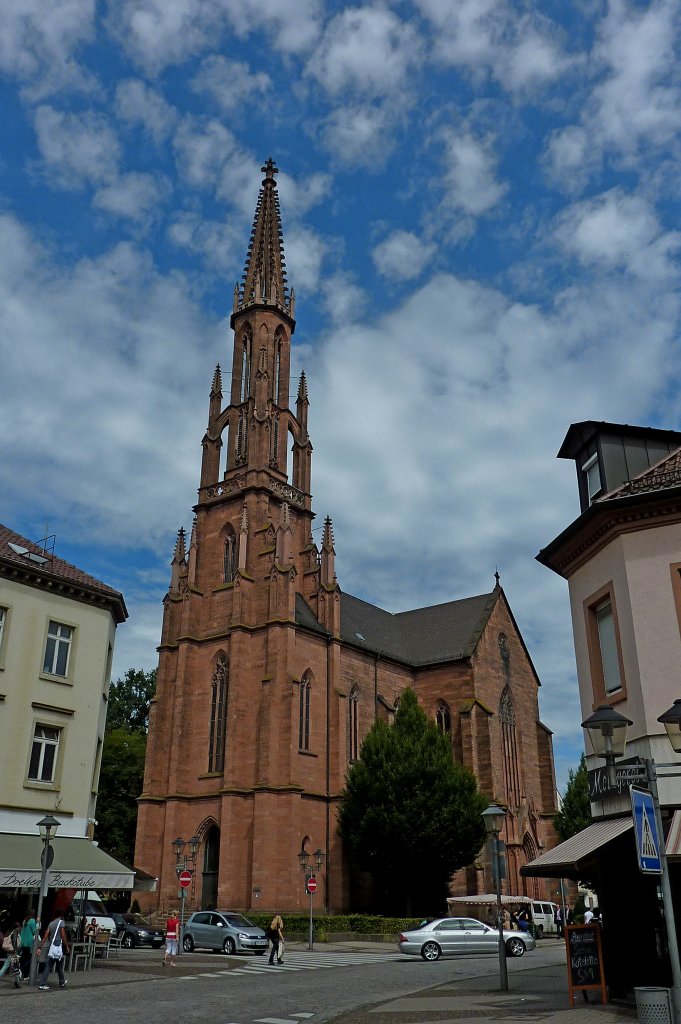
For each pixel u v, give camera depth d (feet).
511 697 260.62
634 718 67.26
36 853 108.99
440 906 204.95
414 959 136.26
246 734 201.67
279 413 256.32
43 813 116.98
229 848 190.19
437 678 251.19
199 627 222.89
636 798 44.55
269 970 113.09
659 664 66.49
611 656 73.72
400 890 199.93
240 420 250.78
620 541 71.72
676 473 71.92
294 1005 74.84
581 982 67.46
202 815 200.85
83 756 124.26
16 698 118.21
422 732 203.10
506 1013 64.03
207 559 231.71
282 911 183.21
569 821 269.85
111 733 298.76
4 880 102.63
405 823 186.50
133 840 271.28
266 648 206.49
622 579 70.90
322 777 206.80
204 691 214.69
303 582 234.58
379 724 207.72
